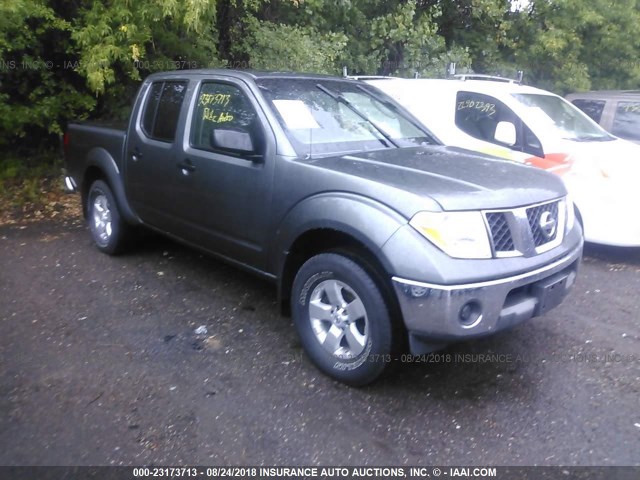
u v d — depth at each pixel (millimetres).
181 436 3471
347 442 3455
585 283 6004
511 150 6820
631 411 3789
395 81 7809
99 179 6488
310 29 10266
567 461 3328
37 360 4273
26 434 3455
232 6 9695
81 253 6555
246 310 5141
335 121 4805
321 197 3994
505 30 12844
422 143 5117
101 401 3791
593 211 6473
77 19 8094
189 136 5129
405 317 3574
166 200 5395
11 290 5523
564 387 4055
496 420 3680
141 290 5539
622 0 13094
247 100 4723
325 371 4082
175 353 4410
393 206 3662
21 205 8336
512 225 3752
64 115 8977
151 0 7523
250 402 3812
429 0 12453
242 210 4594
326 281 4000
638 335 4848
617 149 6793
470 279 3488
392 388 4000
